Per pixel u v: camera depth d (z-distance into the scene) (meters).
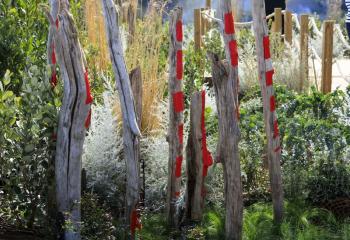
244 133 6.12
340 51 13.24
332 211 5.74
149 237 5.09
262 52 5.21
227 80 4.78
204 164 5.23
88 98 4.57
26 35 6.01
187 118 6.40
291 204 5.64
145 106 6.35
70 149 4.62
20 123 4.79
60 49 4.52
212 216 5.37
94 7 7.34
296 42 10.93
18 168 4.79
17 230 4.86
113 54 4.84
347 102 6.71
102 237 4.84
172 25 5.11
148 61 6.75
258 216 5.46
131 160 4.92
